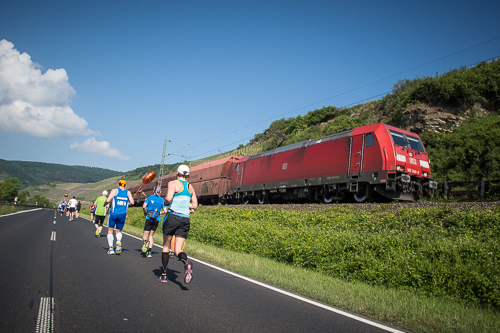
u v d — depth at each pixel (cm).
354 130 1698
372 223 1065
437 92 2547
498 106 2319
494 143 1880
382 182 1492
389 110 3303
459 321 421
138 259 774
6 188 9650
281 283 606
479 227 819
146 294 485
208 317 403
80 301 435
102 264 686
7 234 1099
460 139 2091
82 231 1402
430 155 2142
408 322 421
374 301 502
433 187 1551
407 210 1072
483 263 586
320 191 1883
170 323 375
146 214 829
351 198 1802
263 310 446
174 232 548
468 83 2412
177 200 542
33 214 2670
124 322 370
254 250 1016
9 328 331
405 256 680
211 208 2191
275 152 2248
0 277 527
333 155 1766
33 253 767
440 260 625
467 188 1698
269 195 2364
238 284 588
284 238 977
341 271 709
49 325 347
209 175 3102
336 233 941
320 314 445
